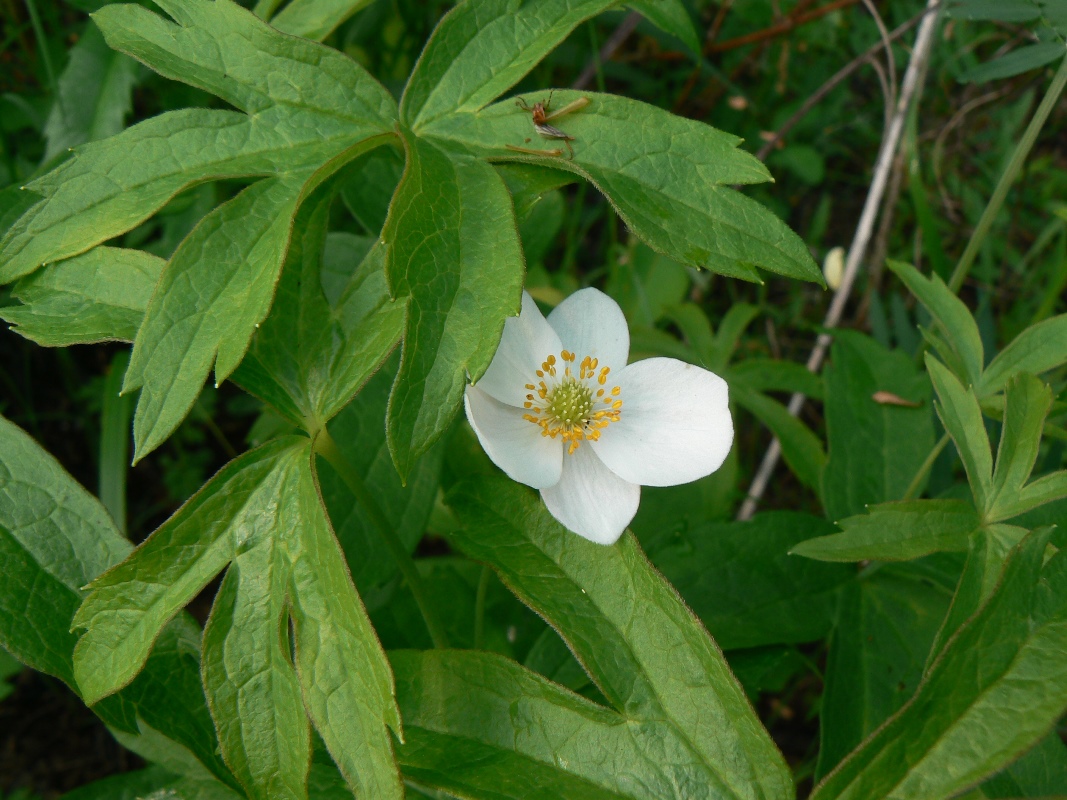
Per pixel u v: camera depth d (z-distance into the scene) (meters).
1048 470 0.24
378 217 0.24
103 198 0.17
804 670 0.27
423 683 0.17
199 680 0.18
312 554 0.16
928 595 0.21
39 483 0.17
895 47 0.34
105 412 0.26
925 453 0.23
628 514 0.17
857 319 0.32
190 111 0.17
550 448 0.18
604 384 0.18
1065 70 0.22
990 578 0.17
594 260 0.35
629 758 0.16
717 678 0.16
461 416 0.25
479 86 0.18
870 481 0.23
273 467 0.16
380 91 0.18
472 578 0.25
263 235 0.16
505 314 0.15
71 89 0.25
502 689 0.17
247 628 0.16
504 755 0.16
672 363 0.18
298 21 0.22
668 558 0.21
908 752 0.15
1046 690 0.15
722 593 0.21
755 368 0.27
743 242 0.17
